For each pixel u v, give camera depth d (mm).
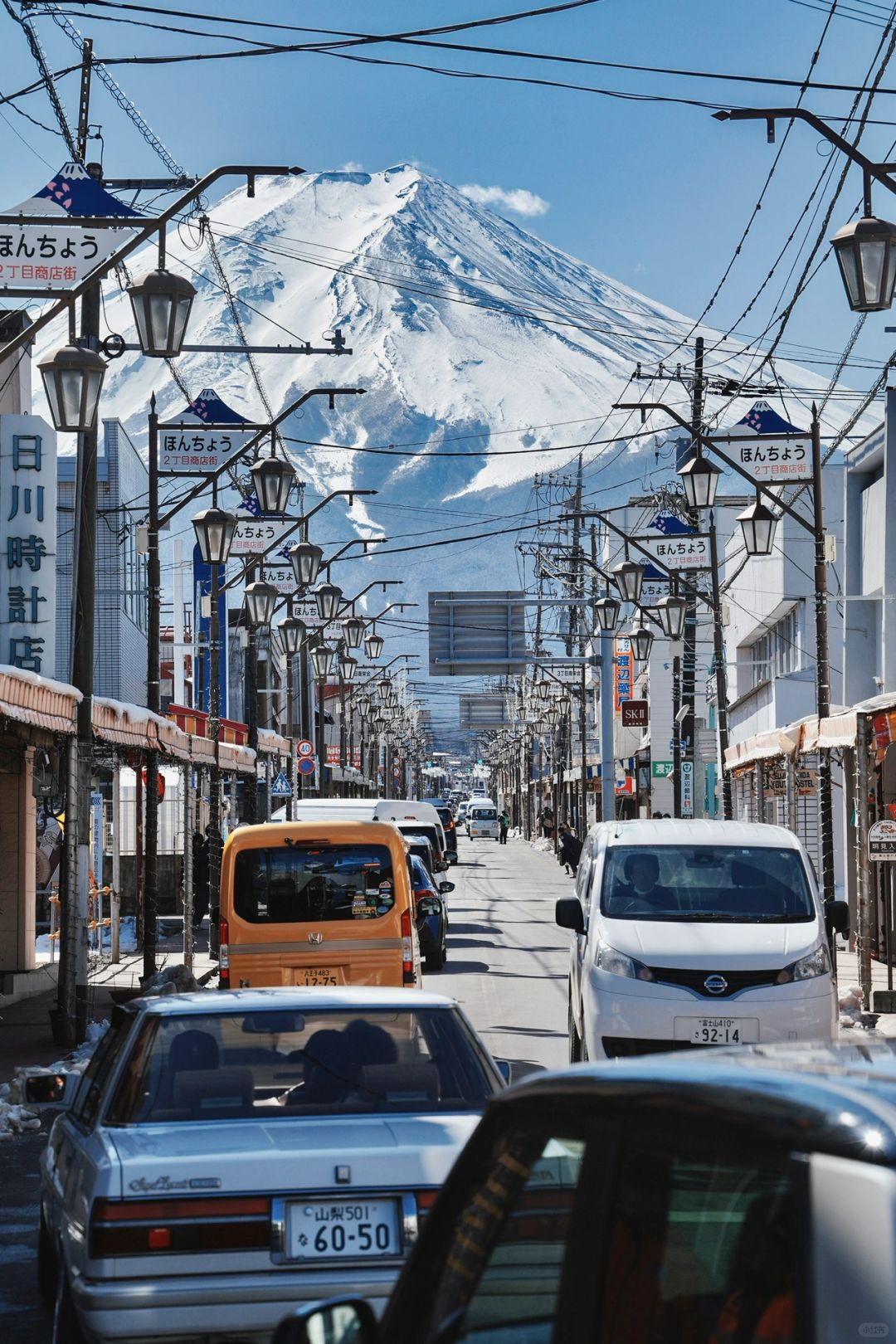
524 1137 2779
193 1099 6738
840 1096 2209
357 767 97438
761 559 46781
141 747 23922
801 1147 2105
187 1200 6027
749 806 45250
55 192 14523
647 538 34281
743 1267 2160
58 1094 7883
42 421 24250
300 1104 6770
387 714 98438
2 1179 12188
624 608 71250
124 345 20016
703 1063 2635
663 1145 2408
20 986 25797
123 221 14523
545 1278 2584
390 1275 6078
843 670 38875
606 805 48438
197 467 25219
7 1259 9727
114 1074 6961
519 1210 2713
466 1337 2725
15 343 14477
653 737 67000
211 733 31031
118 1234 5957
